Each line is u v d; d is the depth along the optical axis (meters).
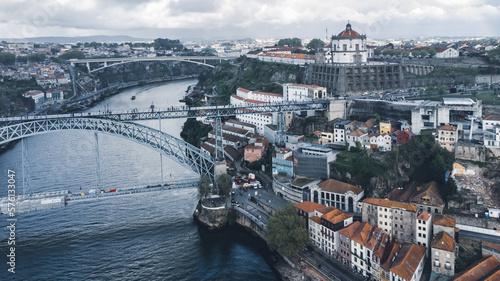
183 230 169.38
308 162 186.38
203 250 156.12
